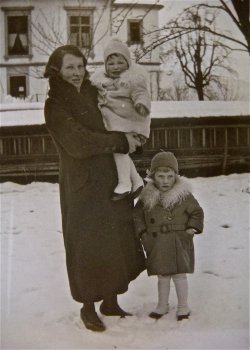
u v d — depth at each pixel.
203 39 5.70
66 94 2.82
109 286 2.87
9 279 3.62
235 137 5.96
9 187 5.86
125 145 2.82
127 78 2.90
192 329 2.90
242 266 3.71
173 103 5.73
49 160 6.08
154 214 2.98
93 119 2.86
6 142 6.00
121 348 2.75
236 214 4.62
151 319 2.99
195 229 2.94
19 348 2.78
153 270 2.97
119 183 2.88
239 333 2.84
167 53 5.59
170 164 2.95
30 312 3.21
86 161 2.85
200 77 5.74
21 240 4.38
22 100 4.86
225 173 6.02
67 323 3.05
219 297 3.26
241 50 5.80
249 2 5.65
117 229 2.88
